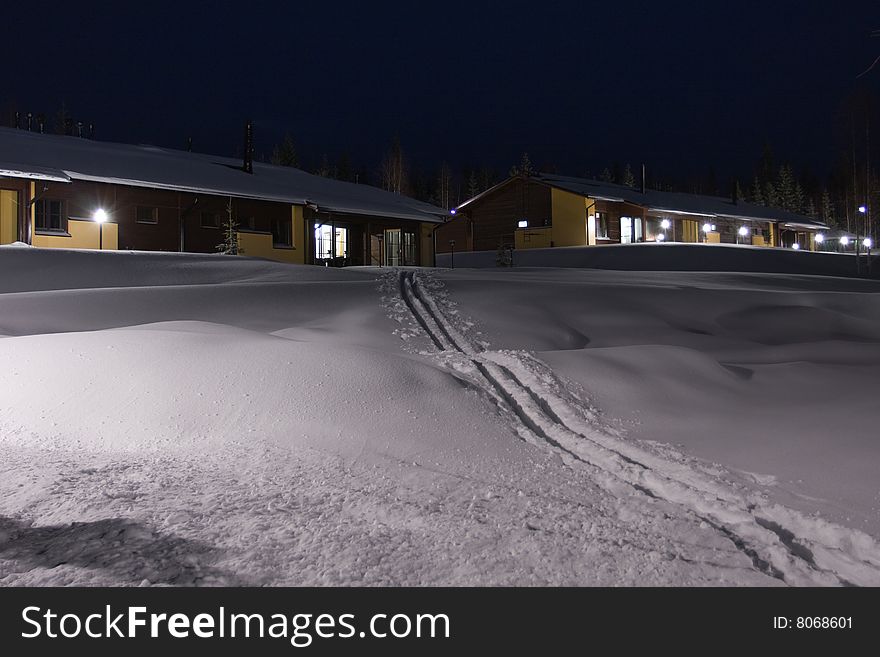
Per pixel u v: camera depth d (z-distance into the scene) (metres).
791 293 19.84
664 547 4.24
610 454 6.55
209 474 5.60
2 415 7.29
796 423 7.91
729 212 54.59
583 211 44.31
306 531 4.28
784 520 4.92
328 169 98.69
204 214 29.42
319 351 8.64
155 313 14.98
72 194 25.38
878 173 51.00
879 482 5.78
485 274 24.39
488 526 4.48
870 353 12.70
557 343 13.66
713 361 10.73
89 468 5.67
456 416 7.42
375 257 37.41
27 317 14.12
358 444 6.61
